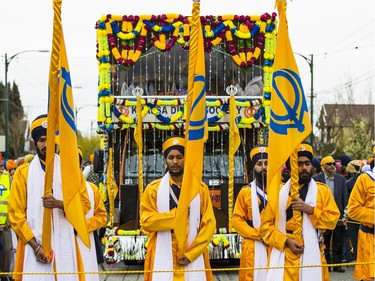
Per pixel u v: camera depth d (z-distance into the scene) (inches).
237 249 453.4
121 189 470.0
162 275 276.7
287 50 283.6
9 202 283.7
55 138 278.2
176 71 494.3
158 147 499.2
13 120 2576.3
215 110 481.4
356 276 344.2
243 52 489.7
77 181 279.7
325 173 490.0
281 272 284.5
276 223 286.4
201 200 282.7
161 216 276.8
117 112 478.9
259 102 482.0
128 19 480.4
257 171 310.2
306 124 282.2
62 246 281.9
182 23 484.1
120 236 457.7
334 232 489.7
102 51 478.0
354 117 1952.5
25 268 279.1
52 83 272.8
